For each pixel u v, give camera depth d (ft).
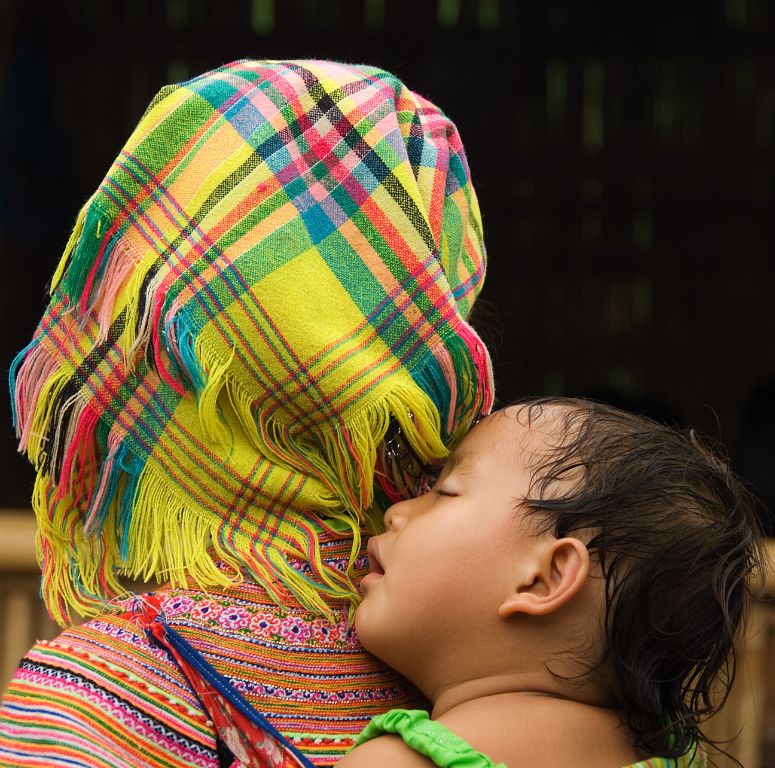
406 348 5.84
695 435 6.30
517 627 5.65
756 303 29.58
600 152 29.32
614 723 5.61
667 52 28.91
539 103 29.04
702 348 29.71
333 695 5.65
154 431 5.74
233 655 5.49
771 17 28.66
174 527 5.69
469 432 6.16
